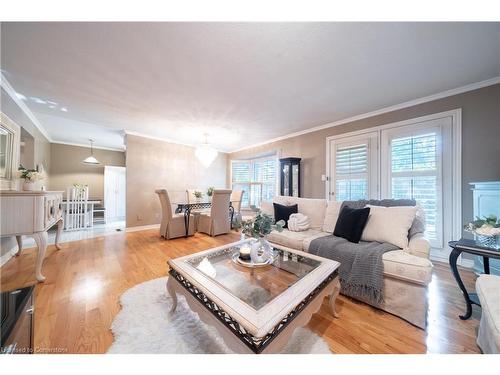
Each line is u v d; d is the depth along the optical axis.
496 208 1.94
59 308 1.58
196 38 1.68
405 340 1.28
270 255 1.67
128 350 1.16
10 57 1.92
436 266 2.49
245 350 0.87
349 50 1.83
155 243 3.52
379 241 2.00
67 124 4.08
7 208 1.78
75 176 6.00
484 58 1.95
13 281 2.03
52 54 1.88
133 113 3.40
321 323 1.45
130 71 2.16
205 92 2.65
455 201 2.55
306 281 1.24
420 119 2.86
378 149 3.30
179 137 5.01
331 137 3.92
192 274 1.32
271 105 3.08
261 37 1.67
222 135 4.80
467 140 2.49
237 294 1.19
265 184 5.88
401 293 1.51
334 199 3.88
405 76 2.27
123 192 6.65
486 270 1.62
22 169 2.75
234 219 1.80
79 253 2.94
